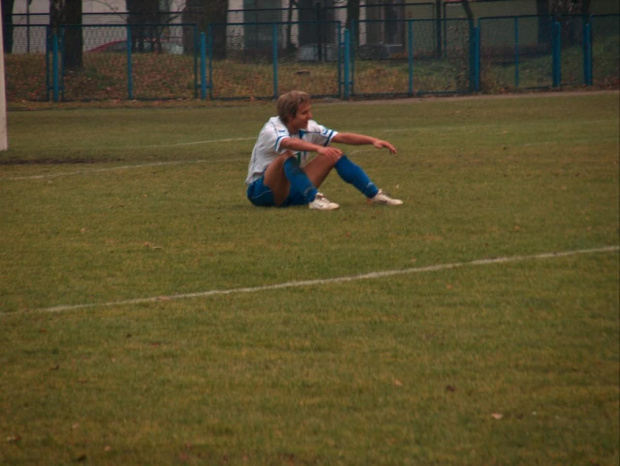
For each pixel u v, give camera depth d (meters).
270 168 31.89
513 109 84.12
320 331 18.42
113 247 26.45
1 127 55.16
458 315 19.48
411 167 44.81
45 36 117.00
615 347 17.47
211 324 18.97
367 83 113.06
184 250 25.91
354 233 27.86
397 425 13.94
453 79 114.25
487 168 43.91
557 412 14.44
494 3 141.00
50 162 49.25
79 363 16.73
